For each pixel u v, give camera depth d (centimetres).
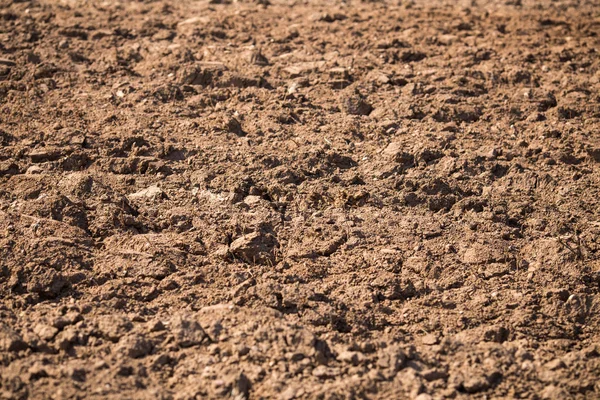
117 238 1820
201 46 2931
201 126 2342
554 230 1923
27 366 1427
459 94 2602
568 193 2083
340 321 1595
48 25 3075
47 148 2183
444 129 2388
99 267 1716
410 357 1496
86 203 1933
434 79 2689
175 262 1748
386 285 1700
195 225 1891
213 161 2159
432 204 2020
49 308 1596
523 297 1680
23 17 3189
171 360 1468
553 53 2923
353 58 2819
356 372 1434
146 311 1611
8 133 2273
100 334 1521
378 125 2383
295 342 1484
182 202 1983
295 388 1389
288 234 1870
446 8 3581
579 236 1897
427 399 1372
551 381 1452
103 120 2362
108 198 1939
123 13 3347
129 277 1694
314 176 2119
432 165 2192
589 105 2517
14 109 2423
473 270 1767
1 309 1581
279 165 2147
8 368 1426
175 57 2784
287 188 2039
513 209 1998
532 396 1421
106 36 3014
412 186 2083
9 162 2111
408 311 1642
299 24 3225
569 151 2291
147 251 1762
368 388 1398
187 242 1816
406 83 2670
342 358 1472
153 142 2230
